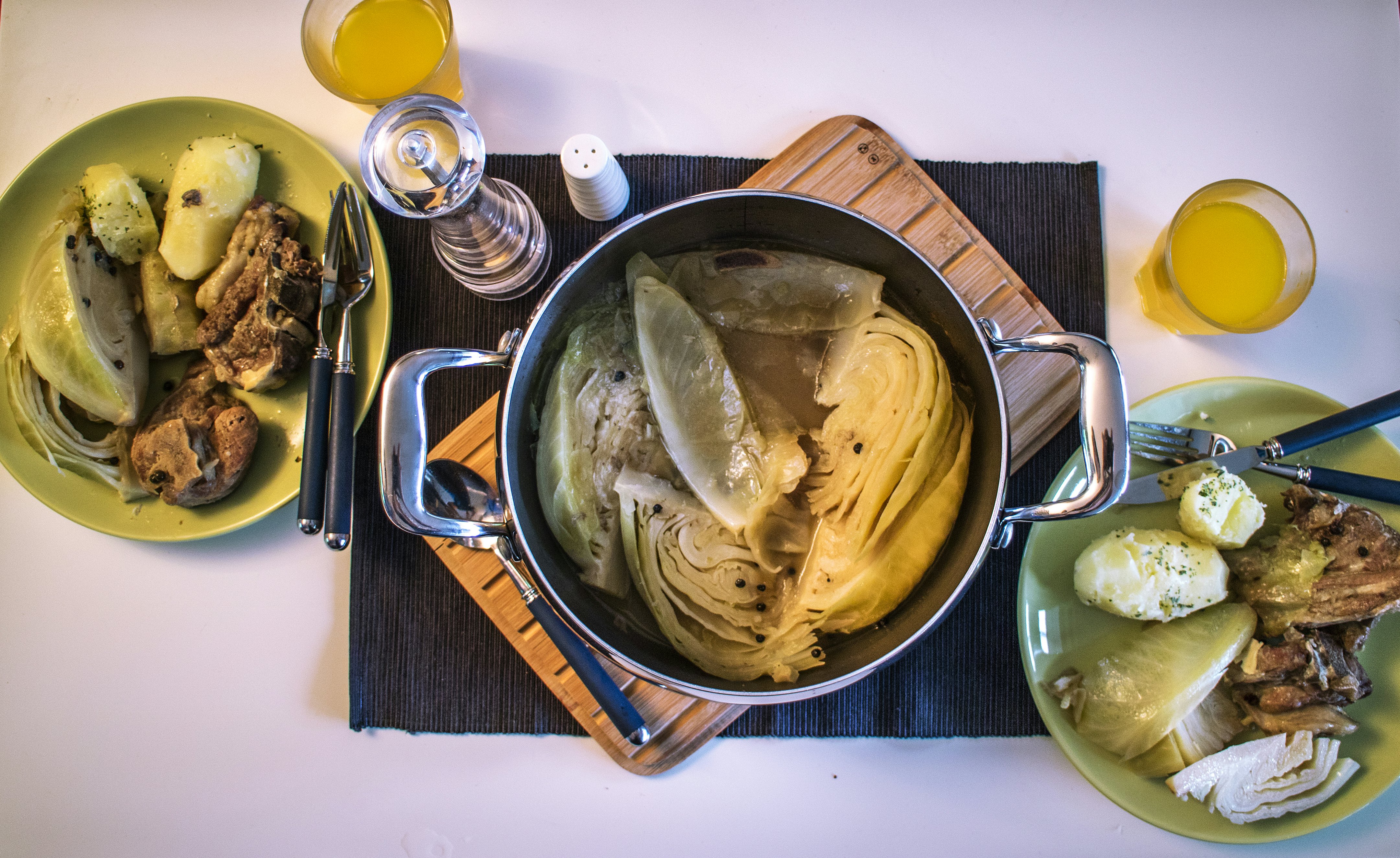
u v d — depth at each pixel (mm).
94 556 675
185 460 617
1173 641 614
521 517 558
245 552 675
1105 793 609
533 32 703
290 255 637
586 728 646
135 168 662
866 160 668
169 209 639
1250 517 608
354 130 696
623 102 699
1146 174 693
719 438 605
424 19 660
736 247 622
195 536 634
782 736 655
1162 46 702
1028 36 697
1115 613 619
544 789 664
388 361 669
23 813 663
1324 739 611
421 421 528
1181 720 610
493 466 658
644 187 683
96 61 701
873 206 666
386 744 668
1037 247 677
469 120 607
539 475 594
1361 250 685
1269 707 609
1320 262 685
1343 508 604
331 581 675
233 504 644
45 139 697
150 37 702
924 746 662
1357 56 698
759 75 702
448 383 671
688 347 608
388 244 674
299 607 674
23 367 631
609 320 618
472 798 665
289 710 670
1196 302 649
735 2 703
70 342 619
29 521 676
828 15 702
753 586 605
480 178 595
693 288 619
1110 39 698
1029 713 648
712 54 700
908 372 601
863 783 662
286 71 700
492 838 663
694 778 664
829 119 674
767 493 603
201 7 704
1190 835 604
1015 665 649
